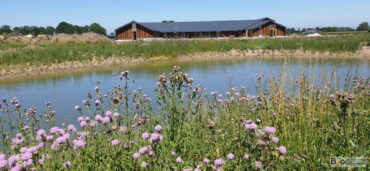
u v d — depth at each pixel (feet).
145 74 37.63
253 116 13.00
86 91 27.20
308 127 10.51
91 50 60.39
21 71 41.42
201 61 54.24
